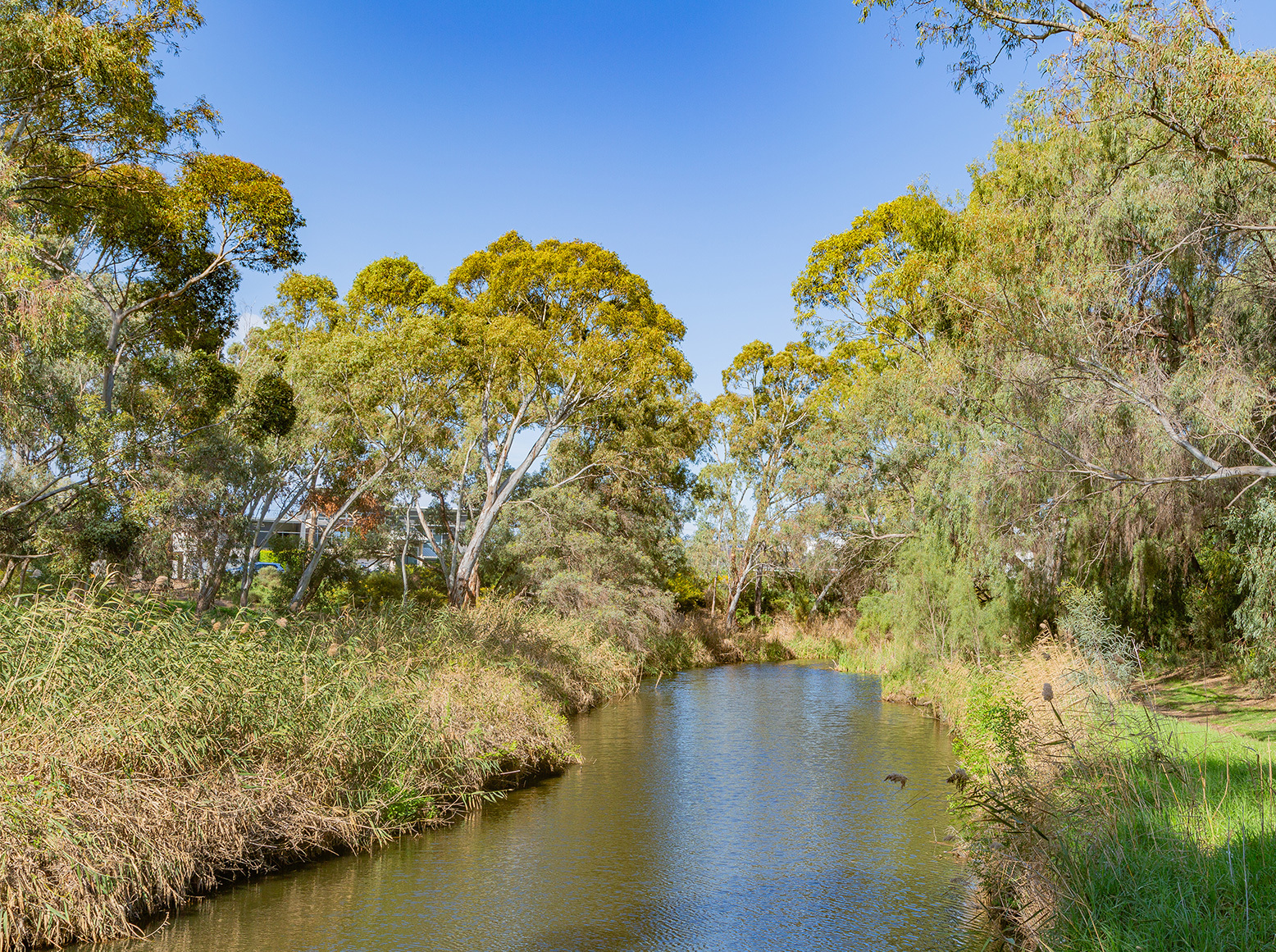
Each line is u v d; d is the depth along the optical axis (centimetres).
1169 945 447
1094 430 1209
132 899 657
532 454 2778
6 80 1215
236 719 826
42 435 1684
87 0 1313
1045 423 1256
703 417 3728
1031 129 1262
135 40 1370
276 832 805
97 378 1922
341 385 2512
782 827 980
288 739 859
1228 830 566
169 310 2008
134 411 1991
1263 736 1016
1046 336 1140
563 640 2172
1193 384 1095
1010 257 1196
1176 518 1439
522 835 943
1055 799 710
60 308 1090
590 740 1572
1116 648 1205
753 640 3997
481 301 2761
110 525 1778
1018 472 1384
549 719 1384
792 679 2814
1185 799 643
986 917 689
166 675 788
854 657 3222
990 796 744
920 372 2495
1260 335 1154
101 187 1512
